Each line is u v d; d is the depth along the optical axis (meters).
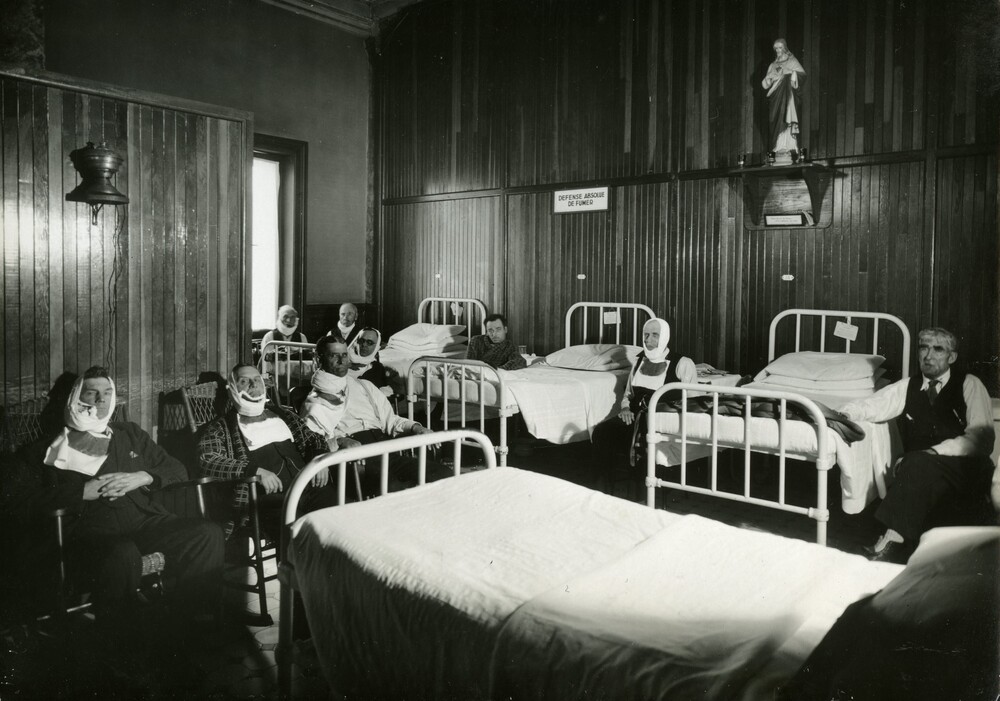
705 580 1.89
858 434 3.46
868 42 4.99
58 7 5.74
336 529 2.25
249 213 4.33
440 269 7.47
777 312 5.45
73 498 2.95
